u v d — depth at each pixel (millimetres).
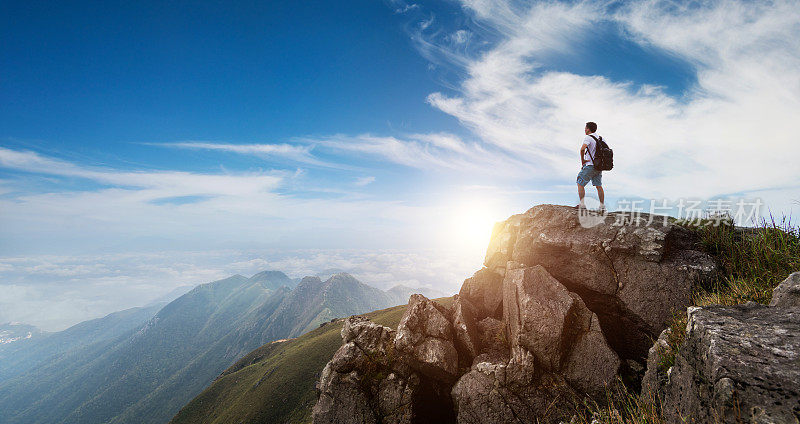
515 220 13945
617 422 6492
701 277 9438
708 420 4078
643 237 10539
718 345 4355
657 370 6918
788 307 4797
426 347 11883
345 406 12125
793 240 8461
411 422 11516
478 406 10195
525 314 10359
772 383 3607
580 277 11188
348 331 13602
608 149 11625
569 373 9711
